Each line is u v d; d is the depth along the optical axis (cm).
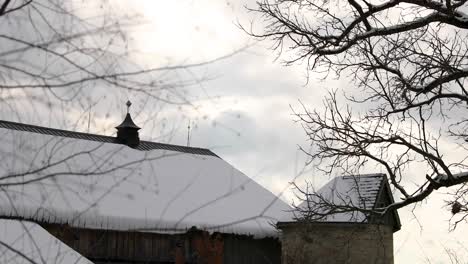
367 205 2177
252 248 2627
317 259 2203
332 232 2197
